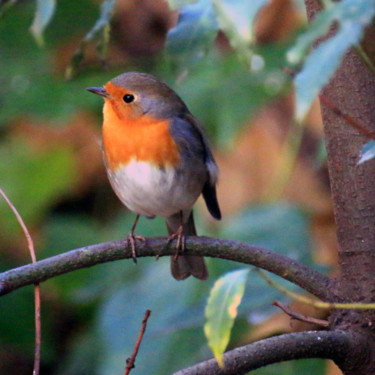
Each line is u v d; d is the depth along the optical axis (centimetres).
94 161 1177
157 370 877
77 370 978
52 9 407
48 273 523
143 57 1166
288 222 930
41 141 1179
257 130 1058
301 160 1045
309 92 284
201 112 969
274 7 1073
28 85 1095
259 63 976
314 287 534
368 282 519
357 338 510
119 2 1198
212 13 393
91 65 1144
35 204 1147
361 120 510
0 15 609
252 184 1041
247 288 811
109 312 924
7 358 1083
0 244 1128
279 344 492
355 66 507
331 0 310
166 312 894
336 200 534
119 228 1042
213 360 487
